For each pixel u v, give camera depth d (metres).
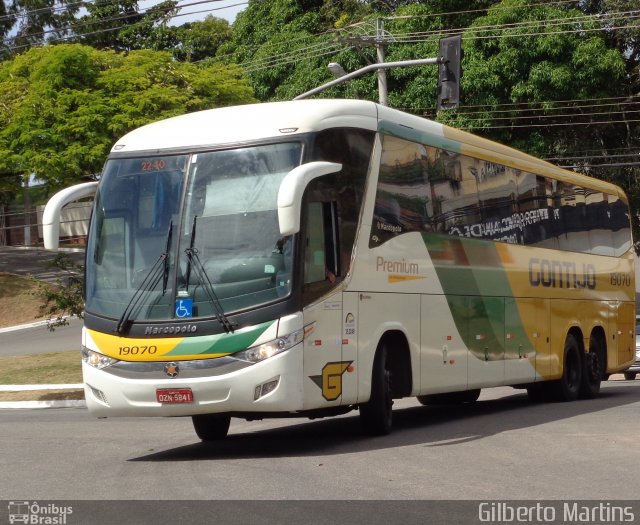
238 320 11.07
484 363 15.63
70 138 24.77
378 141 12.95
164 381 11.16
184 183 11.72
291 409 11.06
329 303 11.66
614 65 35.25
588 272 20.36
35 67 26.64
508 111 35.97
